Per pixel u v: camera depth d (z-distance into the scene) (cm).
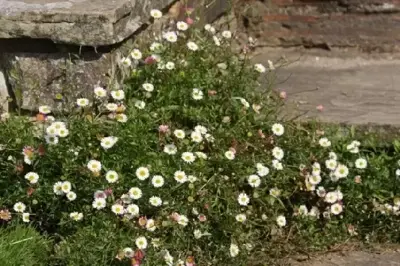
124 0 417
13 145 394
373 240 413
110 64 411
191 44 434
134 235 371
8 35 409
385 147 440
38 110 420
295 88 516
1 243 369
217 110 422
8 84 428
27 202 390
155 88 422
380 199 417
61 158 386
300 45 586
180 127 417
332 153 418
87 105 400
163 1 465
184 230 383
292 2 582
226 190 391
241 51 496
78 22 398
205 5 514
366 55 573
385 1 567
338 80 533
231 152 396
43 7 407
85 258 360
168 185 383
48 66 413
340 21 576
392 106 480
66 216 380
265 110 431
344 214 416
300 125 440
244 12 586
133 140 390
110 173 376
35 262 368
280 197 410
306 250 403
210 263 381
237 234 385
